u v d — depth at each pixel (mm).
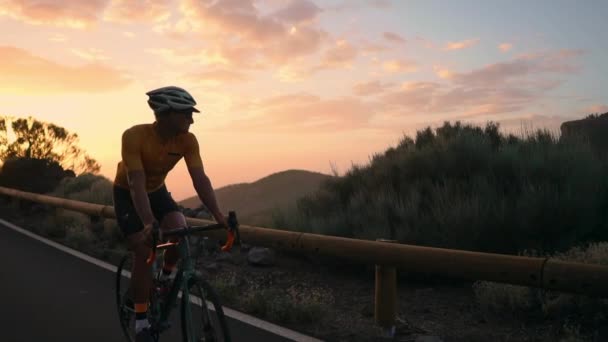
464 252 4738
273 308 5910
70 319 5676
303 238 6152
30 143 27875
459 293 6812
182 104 3693
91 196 16828
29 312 5930
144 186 3828
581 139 9641
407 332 5359
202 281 3715
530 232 7516
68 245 10906
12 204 18453
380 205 8844
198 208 12023
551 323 5449
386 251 5227
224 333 3494
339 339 5168
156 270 4453
